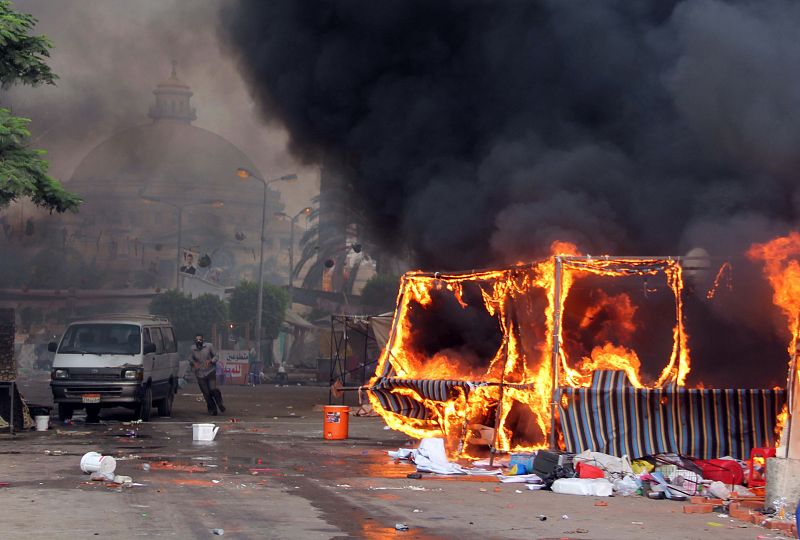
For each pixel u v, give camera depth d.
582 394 23.05
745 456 23.00
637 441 22.83
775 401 23.28
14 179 33.41
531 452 25.23
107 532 14.63
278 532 14.97
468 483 21.61
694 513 17.92
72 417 38.84
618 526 16.28
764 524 16.44
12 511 16.39
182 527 15.21
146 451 27.17
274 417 43.09
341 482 21.16
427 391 28.02
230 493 19.06
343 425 31.95
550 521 16.66
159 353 41.03
